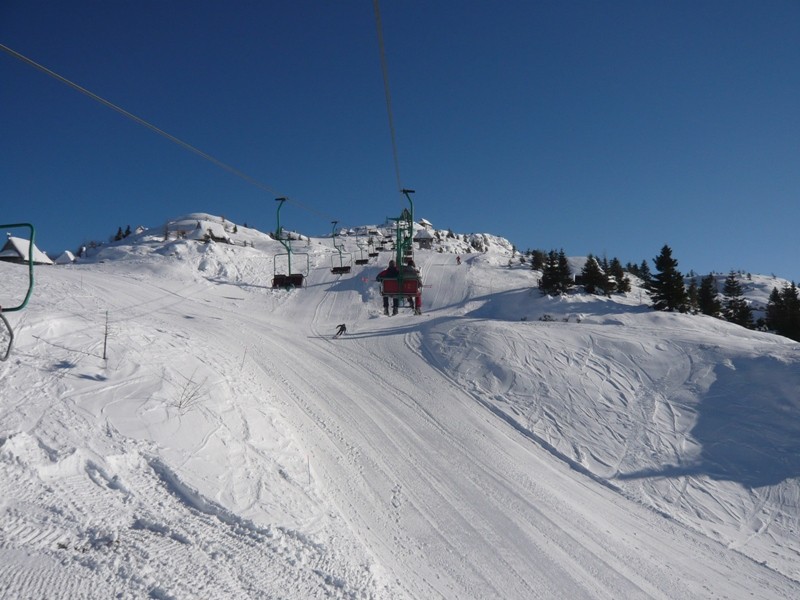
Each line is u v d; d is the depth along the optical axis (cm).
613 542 1141
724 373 2023
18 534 538
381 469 1272
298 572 644
